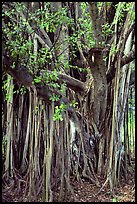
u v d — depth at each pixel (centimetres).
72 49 815
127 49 799
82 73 880
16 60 588
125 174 858
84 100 819
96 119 812
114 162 780
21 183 789
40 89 659
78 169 824
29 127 840
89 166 833
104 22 813
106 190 767
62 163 727
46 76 640
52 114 699
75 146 823
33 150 768
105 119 825
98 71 706
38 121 731
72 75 878
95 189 777
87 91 789
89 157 842
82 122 819
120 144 827
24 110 868
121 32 764
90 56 679
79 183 791
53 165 759
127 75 834
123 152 873
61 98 720
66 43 817
